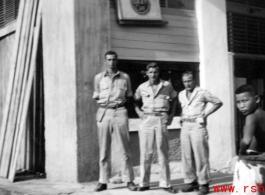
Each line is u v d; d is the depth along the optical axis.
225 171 7.61
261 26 8.84
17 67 7.35
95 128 6.44
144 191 5.73
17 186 6.25
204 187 5.52
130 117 7.03
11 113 7.25
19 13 7.57
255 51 8.70
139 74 7.16
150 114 5.71
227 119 7.87
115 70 5.86
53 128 6.67
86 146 6.35
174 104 5.95
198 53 7.80
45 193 5.64
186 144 5.68
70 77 6.38
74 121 6.30
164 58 7.39
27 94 6.90
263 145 3.27
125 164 5.82
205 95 5.61
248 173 3.25
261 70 8.76
